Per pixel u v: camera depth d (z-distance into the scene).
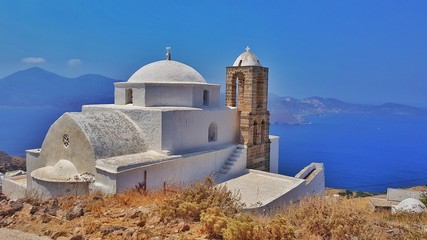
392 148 167.75
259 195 16.55
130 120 17.84
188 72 21.05
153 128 17.03
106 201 9.80
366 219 8.44
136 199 10.44
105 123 16.42
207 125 19.81
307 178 22.36
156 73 20.11
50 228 7.38
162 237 6.69
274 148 26.39
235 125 22.70
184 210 7.91
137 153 16.36
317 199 9.27
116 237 6.73
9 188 18.31
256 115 22.89
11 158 46.75
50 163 16.59
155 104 18.91
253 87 22.33
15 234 7.04
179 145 17.69
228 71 23.73
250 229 6.57
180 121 17.72
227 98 23.97
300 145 152.00
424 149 167.25
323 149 138.88
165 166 15.94
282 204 15.54
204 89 20.72
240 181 19.34
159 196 10.79
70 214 8.08
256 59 23.69
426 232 8.40
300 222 8.10
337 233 7.32
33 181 15.16
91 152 14.67
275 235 6.73
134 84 19.08
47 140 16.64
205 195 9.17
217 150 19.84
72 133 15.45
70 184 14.23
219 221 6.88
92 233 6.97
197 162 18.14
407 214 14.39
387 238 7.74
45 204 9.20
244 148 21.77
